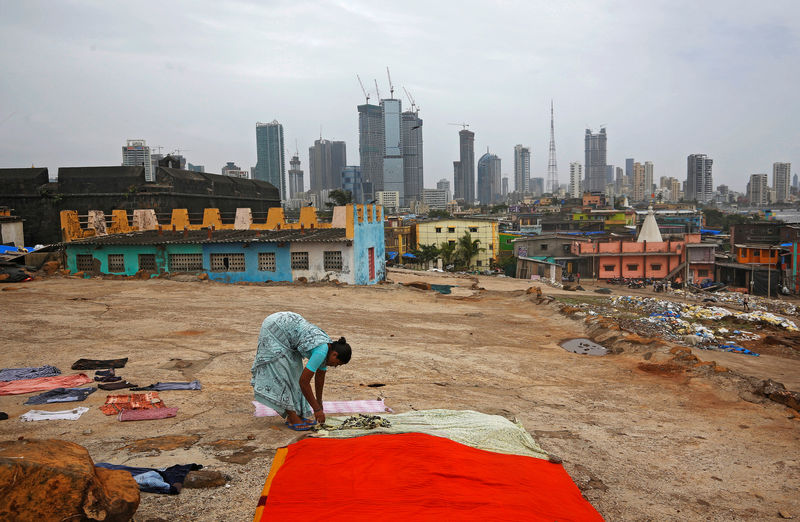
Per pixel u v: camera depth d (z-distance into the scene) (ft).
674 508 16.78
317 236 94.58
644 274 227.61
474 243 250.37
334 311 63.67
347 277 92.12
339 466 14.55
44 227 127.13
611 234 296.10
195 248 95.25
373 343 46.11
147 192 128.06
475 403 28.19
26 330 41.96
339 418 20.18
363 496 12.81
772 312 135.03
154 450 18.11
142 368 32.01
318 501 12.54
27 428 20.35
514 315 69.46
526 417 26.30
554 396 32.42
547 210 530.68
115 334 42.22
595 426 25.80
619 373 40.37
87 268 97.81
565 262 239.91
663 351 44.19
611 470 19.66
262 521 11.76
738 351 67.51
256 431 20.63
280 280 93.86
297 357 20.95
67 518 10.62
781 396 31.07
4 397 24.94
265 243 93.56
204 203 143.23
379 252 108.27
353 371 35.09
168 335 42.80
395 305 73.00
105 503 11.12
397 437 17.06
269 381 20.45
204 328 46.34
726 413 29.78
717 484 19.29
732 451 23.21
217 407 24.48
